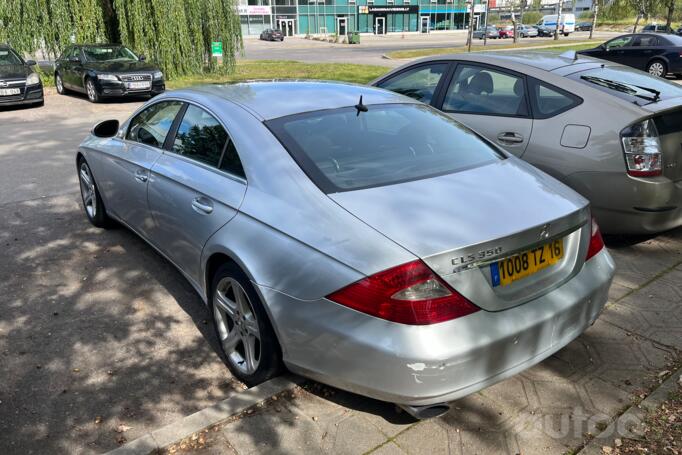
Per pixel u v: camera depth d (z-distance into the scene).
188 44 19.30
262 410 2.72
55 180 7.02
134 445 2.48
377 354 2.20
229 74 21.00
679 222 4.41
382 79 6.06
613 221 4.36
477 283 2.25
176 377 3.10
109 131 4.83
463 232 2.28
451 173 2.85
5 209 5.88
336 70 22.84
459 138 3.33
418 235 2.26
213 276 3.15
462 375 2.22
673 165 4.29
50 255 4.68
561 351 3.21
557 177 4.52
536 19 82.06
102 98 14.38
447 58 5.54
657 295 3.84
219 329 3.16
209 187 3.11
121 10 17.55
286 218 2.59
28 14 16.52
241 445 2.50
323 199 2.56
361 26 71.69
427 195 2.57
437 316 2.16
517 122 4.77
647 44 18.31
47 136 10.08
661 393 2.80
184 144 3.60
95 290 4.08
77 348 3.36
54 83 18.41
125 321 3.67
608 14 45.12
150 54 18.42
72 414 2.79
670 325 3.46
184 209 3.30
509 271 2.38
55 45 17.00
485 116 5.00
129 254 4.70
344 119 3.18
